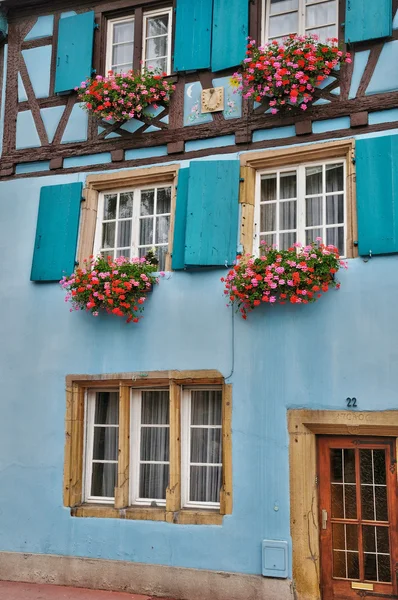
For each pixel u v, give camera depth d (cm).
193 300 731
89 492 766
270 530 662
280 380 681
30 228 829
